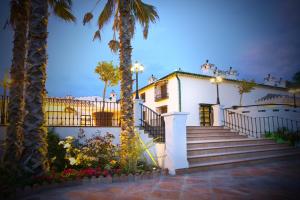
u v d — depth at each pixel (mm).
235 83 18125
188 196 3738
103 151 6383
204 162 6594
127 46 6320
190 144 7293
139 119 7949
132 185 4625
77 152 6359
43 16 5074
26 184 4043
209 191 4043
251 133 11523
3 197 3527
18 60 5457
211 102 16422
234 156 7273
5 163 4703
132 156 5605
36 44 4918
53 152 6152
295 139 10000
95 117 9242
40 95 4852
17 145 5121
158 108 17922
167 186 4492
